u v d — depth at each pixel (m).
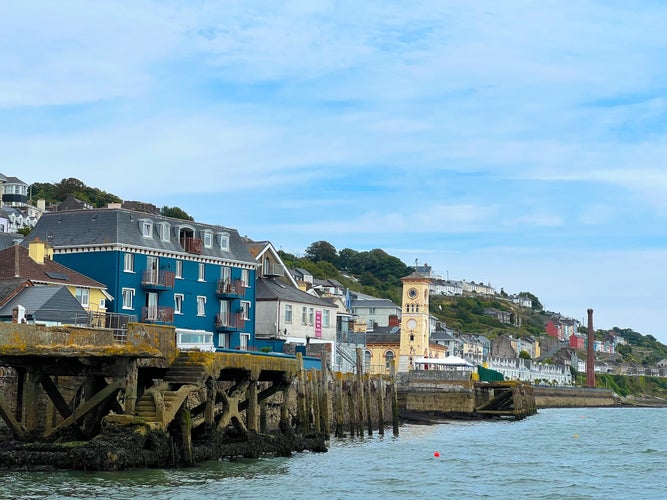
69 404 42.25
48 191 194.00
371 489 42.69
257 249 104.69
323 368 61.03
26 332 39.72
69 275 74.75
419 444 67.25
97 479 37.69
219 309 92.94
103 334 43.06
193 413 45.78
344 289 193.50
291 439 51.91
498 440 75.31
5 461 38.81
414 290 148.12
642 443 76.00
